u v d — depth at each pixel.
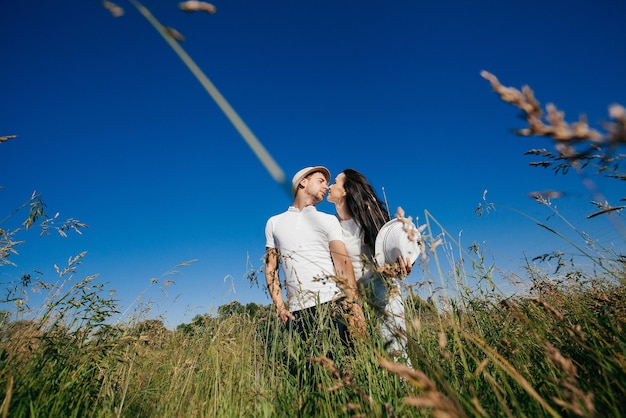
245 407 2.48
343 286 2.04
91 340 2.59
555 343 1.92
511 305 1.75
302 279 3.31
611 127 0.34
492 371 1.88
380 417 1.59
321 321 2.48
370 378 1.93
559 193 1.15
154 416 2.70
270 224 3.80
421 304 1.95
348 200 3.57
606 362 1.46
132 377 2.92
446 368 1.96
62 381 2.26
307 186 3.83
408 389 1.78
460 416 0.83
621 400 1.35
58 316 2.55
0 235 2.79
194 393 2.87
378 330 2.10
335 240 3.36
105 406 2.28
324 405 2.01
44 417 1.96
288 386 2.50
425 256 1.68
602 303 2.06
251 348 3.10
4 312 2.54
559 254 2.62
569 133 0.37
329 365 1.61
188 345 3.25
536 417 1.49
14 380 2.07
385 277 2.17
